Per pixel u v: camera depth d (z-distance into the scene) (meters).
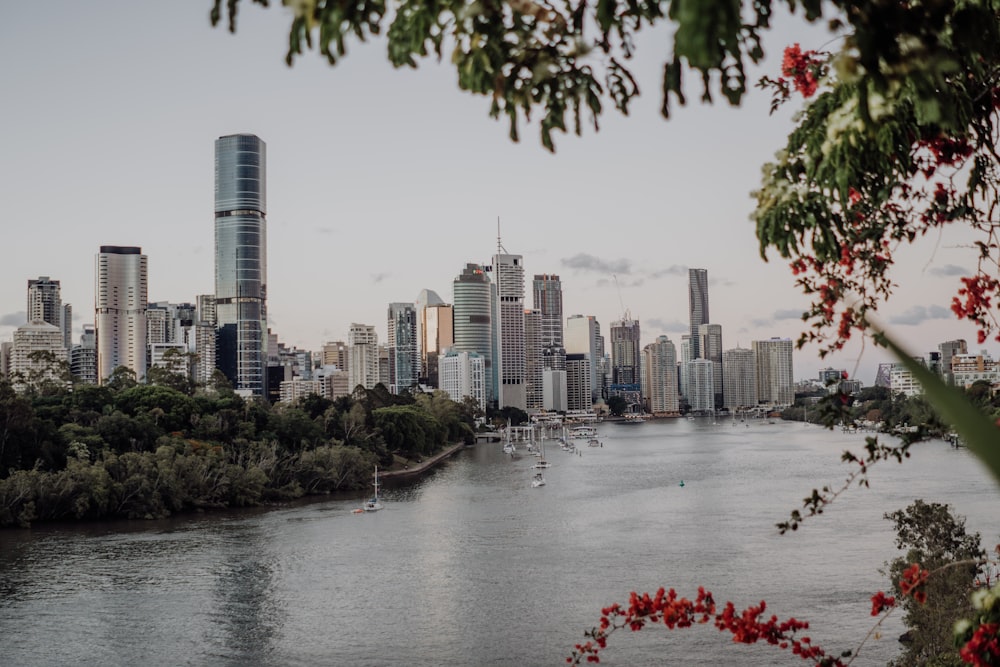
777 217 8.93
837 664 10.21
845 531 102.38
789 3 5.16
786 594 75.75
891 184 8.77
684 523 116.69
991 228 9.57
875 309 9.36
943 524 54.09
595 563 92.06
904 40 4.83
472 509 138.88
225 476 146.12
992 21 7.02
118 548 105.44
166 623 72.75
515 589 82.06
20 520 122.81
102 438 150.25
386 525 122.75
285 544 107.75
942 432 9.05
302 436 189.12
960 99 8.30
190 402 179.50
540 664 61.31
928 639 41.78
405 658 63.47
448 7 6.09
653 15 6.36
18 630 70.94
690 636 65.06
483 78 6.64
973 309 9.56
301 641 67.69
